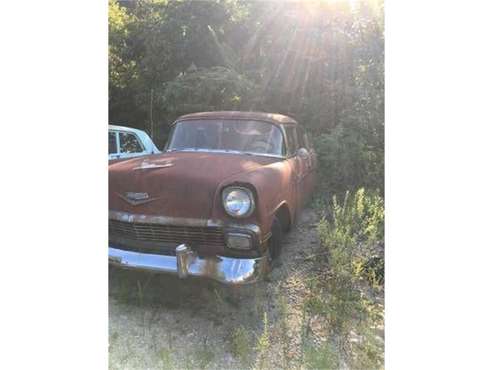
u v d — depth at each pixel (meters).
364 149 5.39
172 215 2.41
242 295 2.75
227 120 3.49
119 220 2.53
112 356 2.19
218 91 6.82
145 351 2.24
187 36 7.56
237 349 2.17
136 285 2.90
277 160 3.22
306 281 2.88
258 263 2.36
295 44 7.20
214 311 2.60
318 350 2.19
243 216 2.30
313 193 4.71
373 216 3.28
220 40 7.67
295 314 2.53
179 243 2.46
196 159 2.84
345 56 6.65
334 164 5.23
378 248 3.15
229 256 2.37
